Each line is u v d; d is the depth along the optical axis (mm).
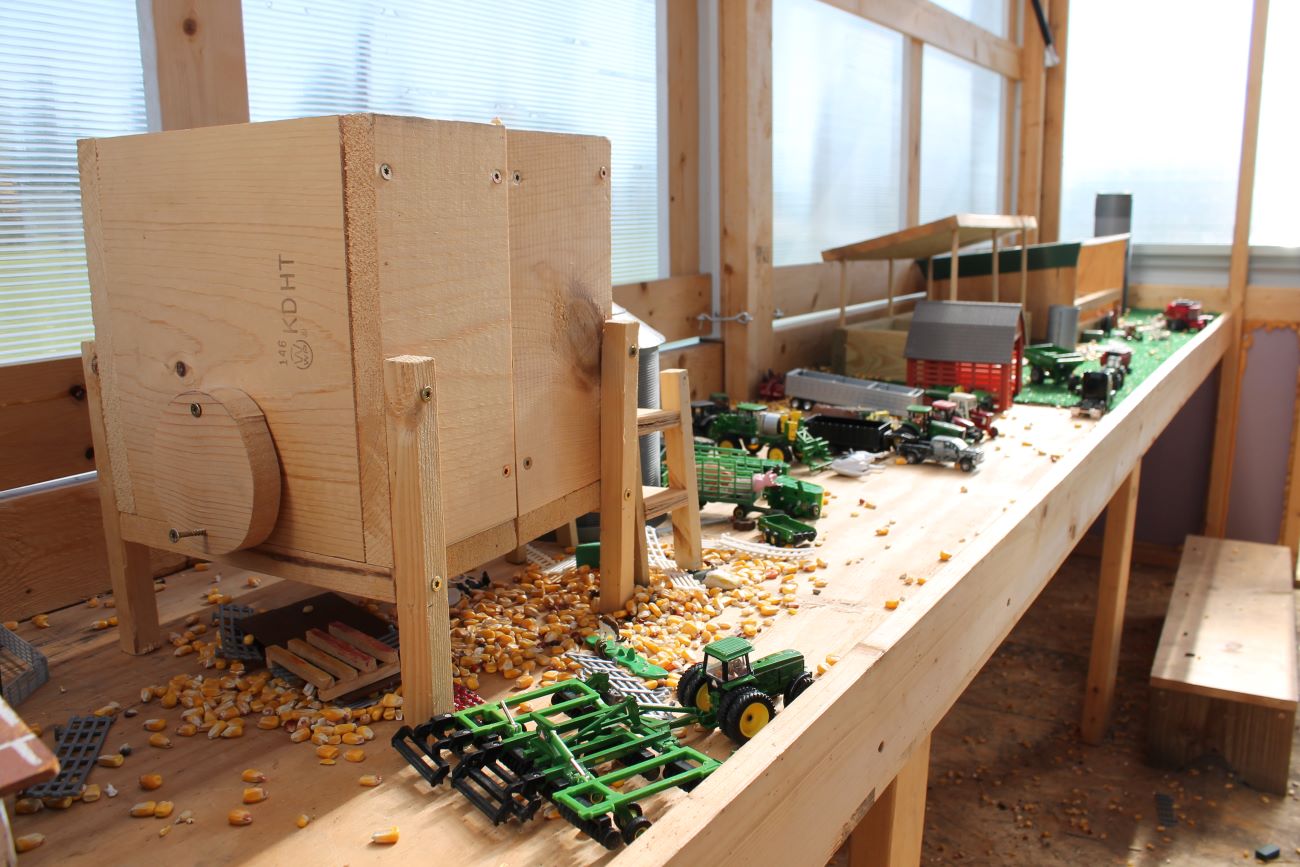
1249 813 3254
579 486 1614
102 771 1224
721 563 1950
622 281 3225
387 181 1160
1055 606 5086
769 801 1116
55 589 1803
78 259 1896
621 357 1600
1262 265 5477
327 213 1176
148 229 1340
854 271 4492
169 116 1935
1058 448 2744
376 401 1212
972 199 5691
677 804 1031
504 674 1469
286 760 1250
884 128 4656
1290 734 3305
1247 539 5645
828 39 4102
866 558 1963
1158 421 3508
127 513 1492
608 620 1660
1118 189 5891
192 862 1049
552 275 1482
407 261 1207
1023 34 5855
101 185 1374
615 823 1081
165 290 1350
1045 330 4137
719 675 1347
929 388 3340
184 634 1617
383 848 1069
